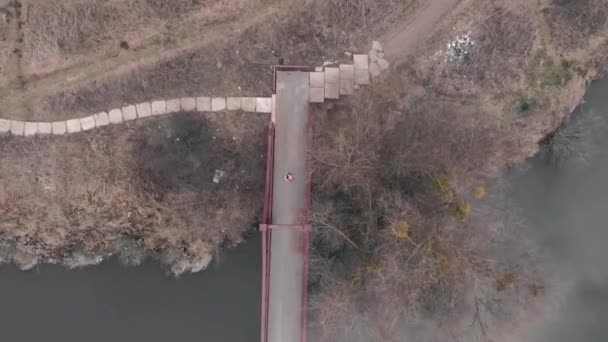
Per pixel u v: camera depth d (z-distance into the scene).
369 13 48.81
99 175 50.12
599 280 50.25
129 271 51.41
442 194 44.59
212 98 49.66
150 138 49.78
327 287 47.47
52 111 49.38
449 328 47.28
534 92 50.22
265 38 49.19
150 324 51.22
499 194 49.97
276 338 48.19
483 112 50.03
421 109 49.28
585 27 49.88
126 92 49.34
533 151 51.00
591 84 51.38
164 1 48.44
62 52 48.62
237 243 51.50
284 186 48.53
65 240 51.06
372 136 47.53
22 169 49.91
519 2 49.84
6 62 48.78
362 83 49.47
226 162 50.41
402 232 42.16
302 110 49.31
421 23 49.56
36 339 50.91
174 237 51.03
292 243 48.16
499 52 49.59
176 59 49.19
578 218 51.00
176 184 50.22
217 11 48.78
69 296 51.34
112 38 48.75
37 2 48.69
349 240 45.81
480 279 46.00
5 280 51.25
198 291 51.34
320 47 49.31
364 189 46.62
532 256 49.28
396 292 45.12
